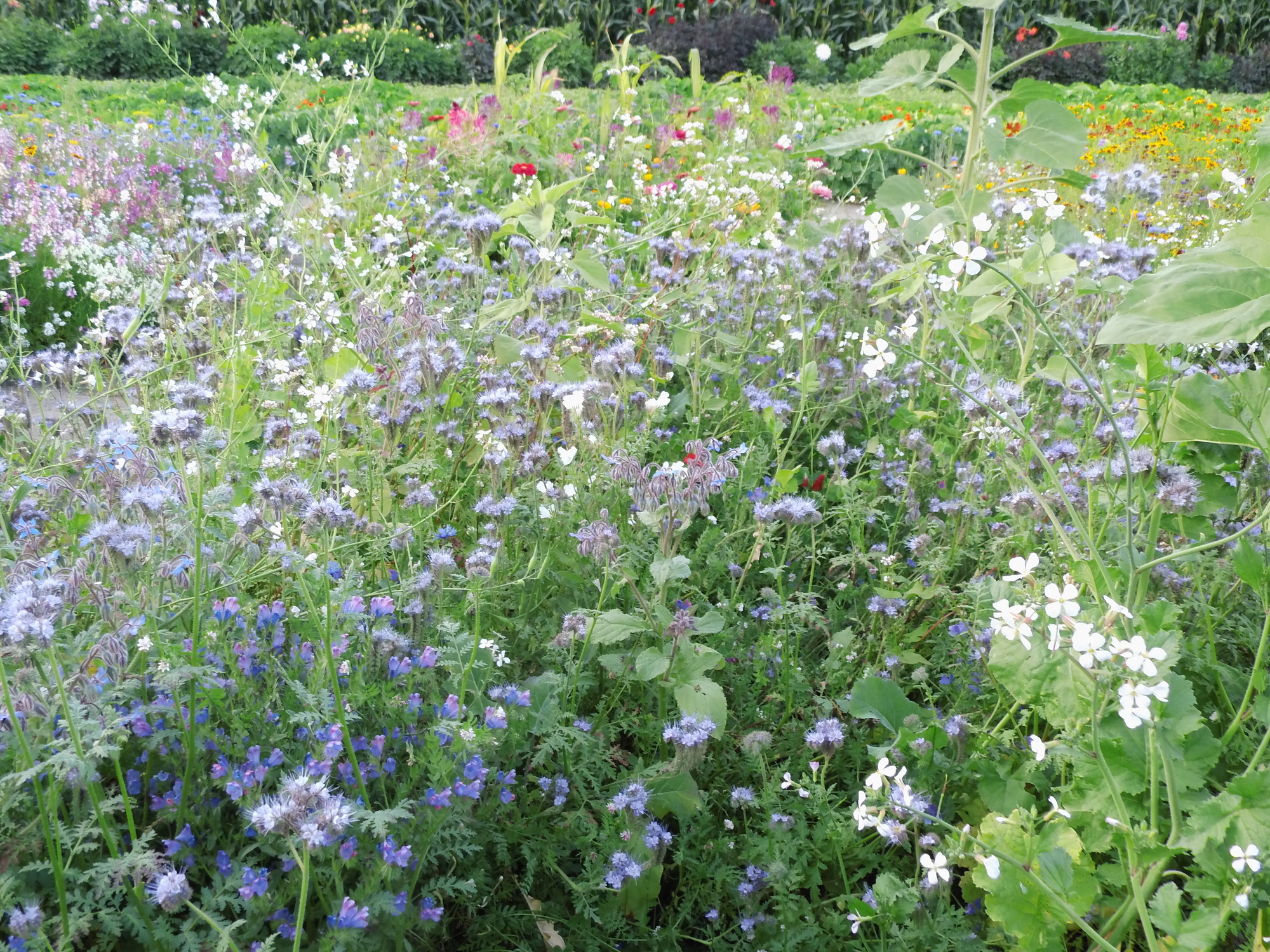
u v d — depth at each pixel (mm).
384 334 3420
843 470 3684
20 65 16109
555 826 2436
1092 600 2543
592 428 3170
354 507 3346
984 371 4109
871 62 19656
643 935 2324
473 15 20781
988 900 1996
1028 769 2410
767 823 2426
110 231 6039
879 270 4660
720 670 2953
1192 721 2078
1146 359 2475
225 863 2008
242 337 3668
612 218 6004
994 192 4707
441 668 2559
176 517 2332
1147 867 1962
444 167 7441
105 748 1798
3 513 2557
